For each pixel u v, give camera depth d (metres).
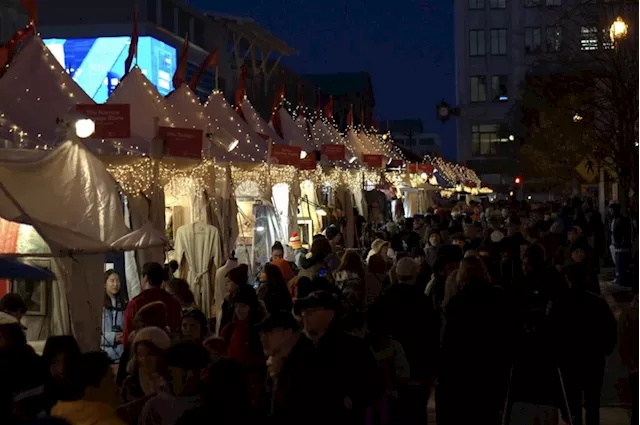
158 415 5.68
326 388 6.03
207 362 5.78
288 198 20.06
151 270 10.05
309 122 27.86
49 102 13.00
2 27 36.53
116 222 10.38
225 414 4.79
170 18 40.66
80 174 10.59
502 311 8.30
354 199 28.67
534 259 12.61
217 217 15.38
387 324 8.38
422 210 43.53
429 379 8.68
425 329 8.64
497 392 8.30
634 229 24.30
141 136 14.96
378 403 7.55
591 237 25.92
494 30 86.38
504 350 8.27
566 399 8.95
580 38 36.31
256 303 8.46
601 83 31.11
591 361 8.99
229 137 17.50
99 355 5.56
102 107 12.54
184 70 18.03
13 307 9.03
